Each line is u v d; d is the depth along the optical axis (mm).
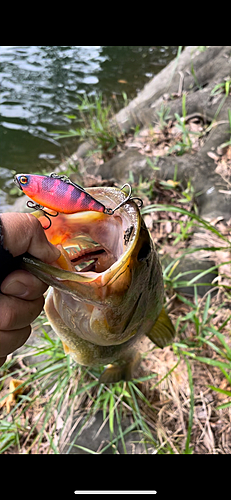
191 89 994
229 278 579
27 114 1266
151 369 555
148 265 285
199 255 649
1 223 209
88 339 290
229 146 786
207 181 747
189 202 740
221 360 549
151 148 875
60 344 568
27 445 534
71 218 262
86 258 290
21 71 1501
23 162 1085
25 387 583
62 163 1045
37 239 220
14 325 232
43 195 224
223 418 504
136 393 542
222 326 521
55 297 284
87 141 1030
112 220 268
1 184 1030
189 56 1088
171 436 502
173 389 534
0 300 226
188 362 505
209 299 561
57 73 1463
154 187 782
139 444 502
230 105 850
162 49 1515
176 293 602
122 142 962
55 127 1204
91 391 554
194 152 826
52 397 531
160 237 709
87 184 861
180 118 907
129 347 377
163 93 1032
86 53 1566
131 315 295
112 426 500
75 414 540
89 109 1150
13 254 215
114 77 1387
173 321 592
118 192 265
